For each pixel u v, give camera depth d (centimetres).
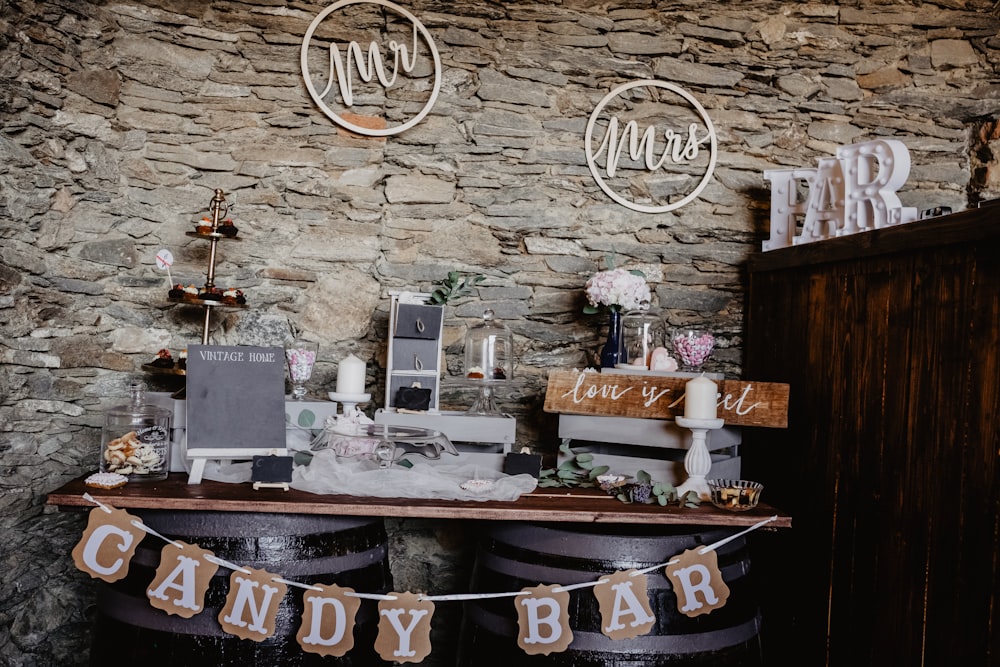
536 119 268
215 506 172
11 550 226
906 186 276
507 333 235
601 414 214
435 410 221
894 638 186
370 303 259
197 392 192
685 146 271
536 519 181
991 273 161
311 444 210
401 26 262
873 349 199
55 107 233
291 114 257
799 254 235
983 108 276
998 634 155
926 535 177
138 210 246
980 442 162
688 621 179
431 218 263
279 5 256
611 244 269
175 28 250
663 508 187
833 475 214
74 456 238
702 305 271
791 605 232
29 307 231
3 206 223
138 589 174
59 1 231
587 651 175
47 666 230
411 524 257
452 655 256
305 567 176
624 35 271
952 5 277
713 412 199
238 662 170
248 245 254
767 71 275
